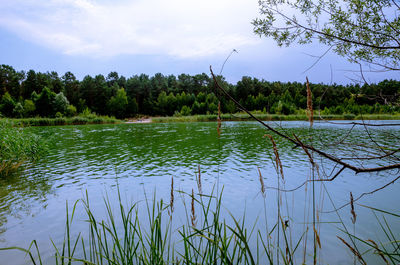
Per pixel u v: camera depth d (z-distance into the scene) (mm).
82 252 4168
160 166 10195
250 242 4387
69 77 85312
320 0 3037
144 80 90375
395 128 20812
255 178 8234
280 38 3152
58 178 8641
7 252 4266
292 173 8750
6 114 56219
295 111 47250
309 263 3678
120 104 70500
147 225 5125
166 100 76438
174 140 18562
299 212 5602
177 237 4480
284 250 4070
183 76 99000
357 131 20156
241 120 44906
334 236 4535
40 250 4320
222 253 1811
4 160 9594
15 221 5438
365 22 2953
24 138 11539
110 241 4473
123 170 9633
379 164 9258
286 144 15641
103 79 80062
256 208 5883
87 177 8742
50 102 56500
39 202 6488
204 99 72125
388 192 6750
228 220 5273
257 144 15812
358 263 3699
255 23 3221
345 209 5703
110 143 17344
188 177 8523
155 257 1997
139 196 6824
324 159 10727
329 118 35250
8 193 7191
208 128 29750
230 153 12805
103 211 5906
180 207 5977
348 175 8273
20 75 82250
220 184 7680
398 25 2891
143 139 19516
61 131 27594
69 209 6035
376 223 5012
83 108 70438
